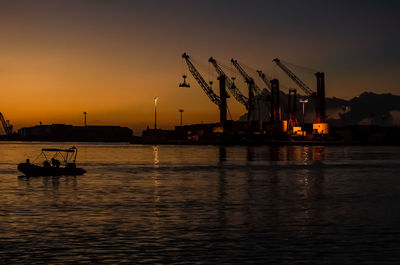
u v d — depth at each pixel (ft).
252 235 69.31
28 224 77.56
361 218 83.41
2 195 117.39
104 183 149.69
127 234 69.87
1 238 67.21
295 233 70.64
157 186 140.56
